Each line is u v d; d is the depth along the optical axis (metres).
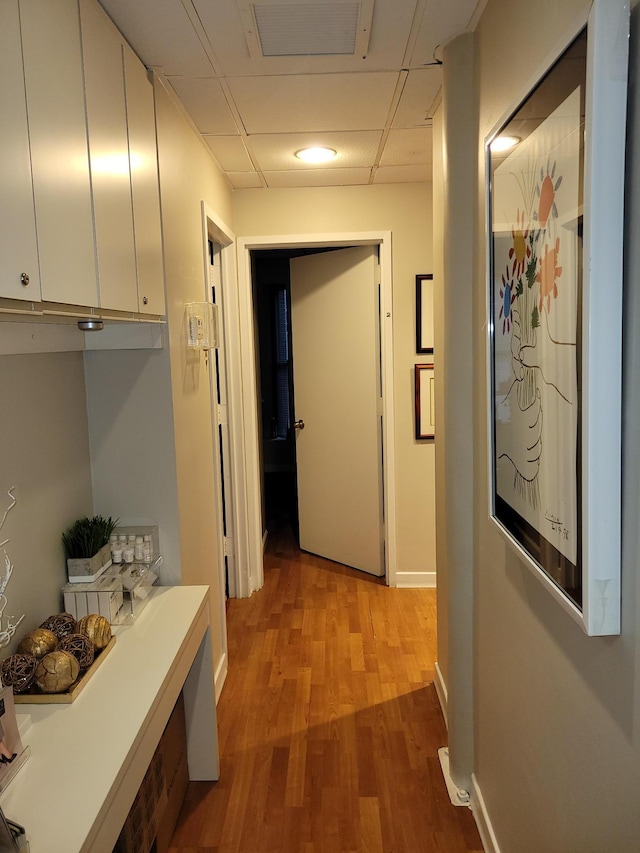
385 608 3.70
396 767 2.33
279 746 2.46
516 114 1.36
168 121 2.20
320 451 4.44
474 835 2.01
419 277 3.71
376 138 2.75
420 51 1.95
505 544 1.65
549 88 1.13
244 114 2.44
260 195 3.64
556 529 1.13
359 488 4.19
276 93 2.24
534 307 1.26
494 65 1.64
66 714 1.43
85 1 1.45
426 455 3.90
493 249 1.60
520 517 1.40
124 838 1.59
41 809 1.15
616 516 0.94
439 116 2.36
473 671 2.09
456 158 1.95
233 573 3.89
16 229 1.08
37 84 1.18
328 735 2.53
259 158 3.02
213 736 2.24
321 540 4.55
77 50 1.39
